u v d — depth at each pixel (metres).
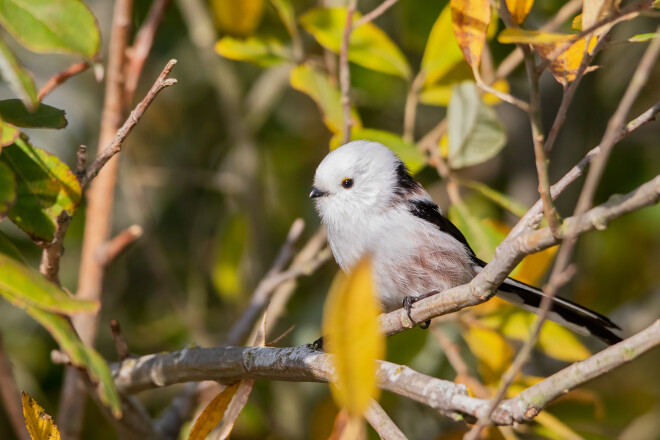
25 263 5.20
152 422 8.19
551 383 4.95
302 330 11.45
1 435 10.41
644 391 11.50
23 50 12.80
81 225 12.11
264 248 12.41
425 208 9.03
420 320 6.00
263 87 12.95
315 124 13.98
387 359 9.77
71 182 5.71
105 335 11.96
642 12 4.71
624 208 4.50
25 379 10.71
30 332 11.67
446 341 8.85
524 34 4.71
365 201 8.91
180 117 13.97
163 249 13.41
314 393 11.62
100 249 8.37
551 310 8.53
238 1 10.12
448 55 9.38
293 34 9.61
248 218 12.34
